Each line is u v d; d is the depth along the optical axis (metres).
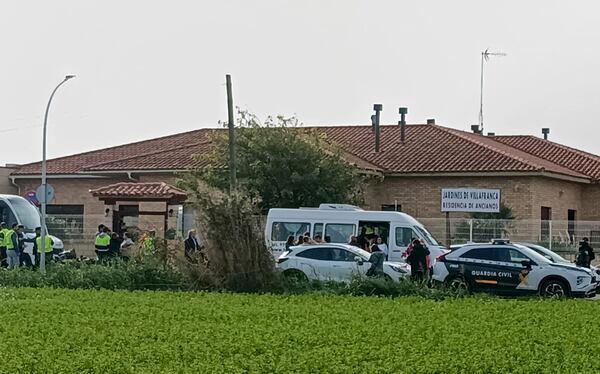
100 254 36.34
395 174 49.09
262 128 46.56
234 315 20.47
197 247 29.38
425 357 14.18
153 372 13.07
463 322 19.39
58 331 17.34
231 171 43.62
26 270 31.92
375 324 18.81
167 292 27.09
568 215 51.50
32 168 57.06
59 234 46.09
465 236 43.53
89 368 13.43
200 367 13.39
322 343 15.90
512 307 23.33
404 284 28.00
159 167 51.16
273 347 15.33
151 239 30.75
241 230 28.81
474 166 48.09
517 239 43.06
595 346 15.81
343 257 32.00
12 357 14.13
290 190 45.50
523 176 47.22
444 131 54.66
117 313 20.75
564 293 31.22
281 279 28.73
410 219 36.22
